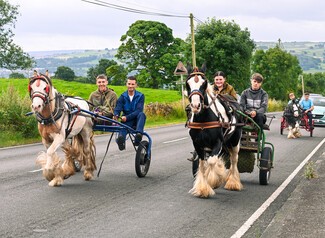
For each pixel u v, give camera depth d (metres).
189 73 8.88
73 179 10.91
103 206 8.34
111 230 6.92
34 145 18.42
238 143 10.01
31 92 9.46
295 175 11.91
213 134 8.88
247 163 10.70
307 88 131.88
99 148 17.17
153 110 37.28
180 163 13.75
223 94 10.48
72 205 8.36
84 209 8.10
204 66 8.85
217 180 9.30
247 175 11.98
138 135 11.38
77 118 10.34
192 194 9.45
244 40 45.41
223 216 7.82
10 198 8.81
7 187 9.82
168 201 8.84
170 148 17.59
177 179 11.14
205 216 7.82
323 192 9.67
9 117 20.19
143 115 11.62
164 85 78.69
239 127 9.91
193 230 7.00
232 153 10.12
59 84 62.00
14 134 19.97
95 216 7.67
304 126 23.42
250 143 10.64
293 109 22.62
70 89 58.47
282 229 6.98
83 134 10.78
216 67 44.91
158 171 12.30
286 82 76.12
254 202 8.87
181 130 26.86
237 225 7.29
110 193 9.43
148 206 8.41
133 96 11.75
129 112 11.73
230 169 10.21
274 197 9.30
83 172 11.89
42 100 9.27
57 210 7.99
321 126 31.08
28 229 6.87
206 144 9.02
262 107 10.61
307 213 7.94
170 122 34.59
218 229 7.07
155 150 16.95
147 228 7.06
